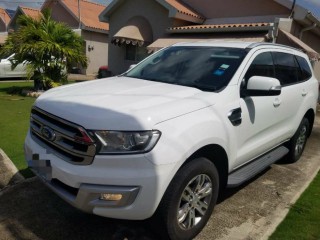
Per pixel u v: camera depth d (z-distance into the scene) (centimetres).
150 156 254
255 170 399
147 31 1502
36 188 396
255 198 412
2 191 387
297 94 486
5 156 494
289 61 492
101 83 374
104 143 255
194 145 279
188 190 296
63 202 368
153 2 1473
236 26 1153
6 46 1082
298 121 508
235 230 338
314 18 1209
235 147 346
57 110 287
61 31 1080
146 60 468
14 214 341
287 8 1210
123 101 290
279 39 1159
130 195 255
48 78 1080
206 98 321
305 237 331
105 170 255
